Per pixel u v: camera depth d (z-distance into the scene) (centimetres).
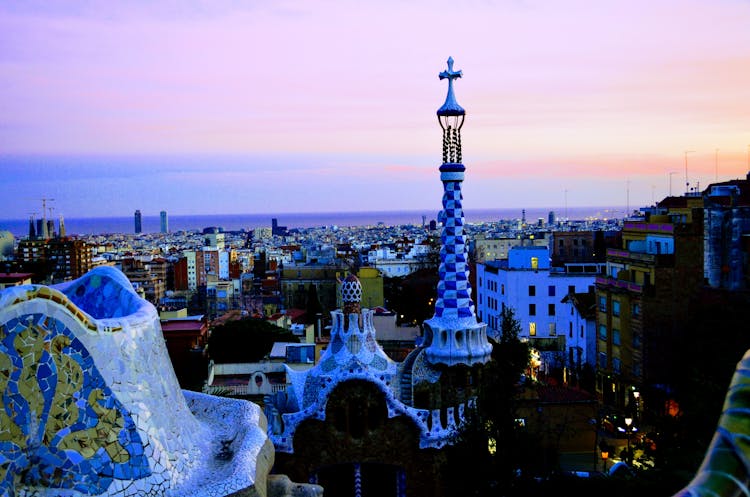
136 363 1588
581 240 13400
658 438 4309
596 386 8419
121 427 1491
